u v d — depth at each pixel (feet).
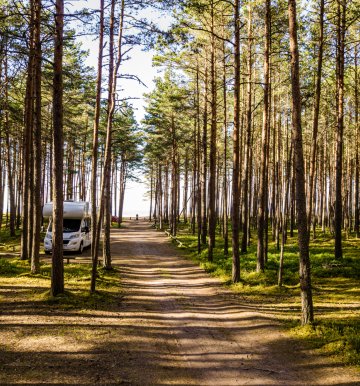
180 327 34.55
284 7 68.44
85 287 49.08
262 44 78.48
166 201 200.03
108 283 53.67
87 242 95.61
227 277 60.49
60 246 42.83
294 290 50.49
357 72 92.27
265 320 36.81
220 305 43.78
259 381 23.15
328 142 135.54
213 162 79.97
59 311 37.22
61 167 42.52
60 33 41.50
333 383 22.85
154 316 38.01
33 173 65.87
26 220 69.00
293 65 34.60
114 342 29.12
